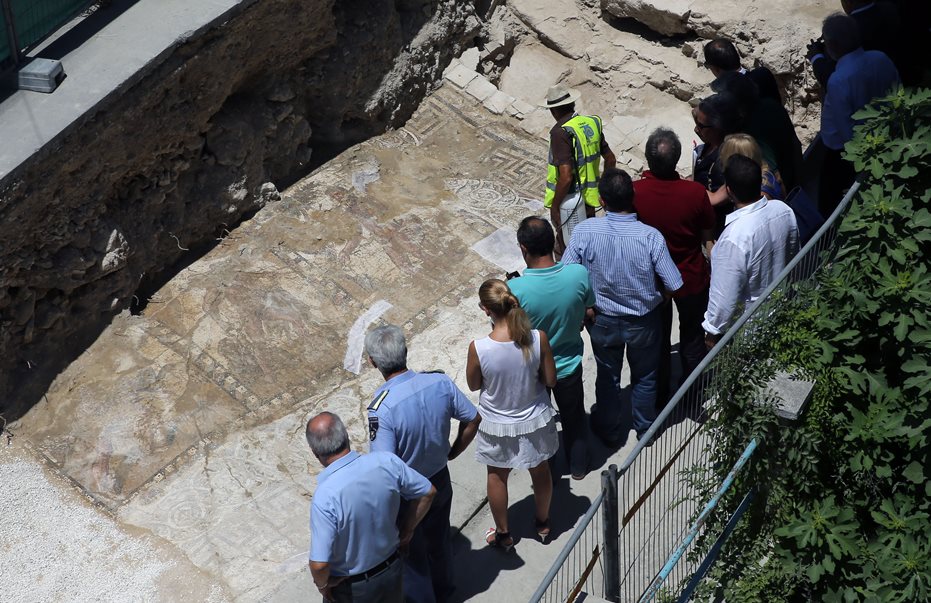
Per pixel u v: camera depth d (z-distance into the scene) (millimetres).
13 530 6422
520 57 11031
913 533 5398
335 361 7504
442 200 8977
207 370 7367
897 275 5434
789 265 5297
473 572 5590
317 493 4352
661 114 10430
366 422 7082
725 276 5535
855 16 7613
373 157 9438
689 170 9781
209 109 8047
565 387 5637
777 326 5484
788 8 10055
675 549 5344
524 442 5223
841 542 5320
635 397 6020
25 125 6793
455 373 7383
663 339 6148
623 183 5480
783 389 5320
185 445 6906
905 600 5223
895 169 5512
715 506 5344
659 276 5555
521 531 5809
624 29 10953
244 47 8094
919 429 5316
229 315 7750
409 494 4551
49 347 7312
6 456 6816
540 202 9023
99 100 6977
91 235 7348
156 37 7445
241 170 8461
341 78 9242
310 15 8586
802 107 9867
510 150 9656
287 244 8391
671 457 5051
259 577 6133
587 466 6113
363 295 7984
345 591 4562
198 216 8234
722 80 6395
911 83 8398
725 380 5184
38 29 7352
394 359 4723
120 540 6363
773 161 6277
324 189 8984
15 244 6816
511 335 4996
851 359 5484
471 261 8320
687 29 10461
